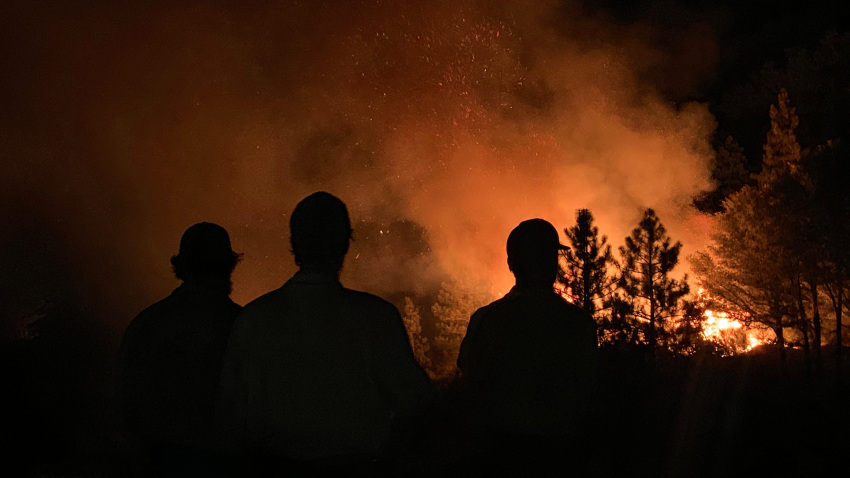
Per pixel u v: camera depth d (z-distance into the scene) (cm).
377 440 296
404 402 300
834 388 877
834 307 962
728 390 842
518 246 348
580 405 340
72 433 791
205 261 351
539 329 339
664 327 973
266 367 294
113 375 346
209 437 332
